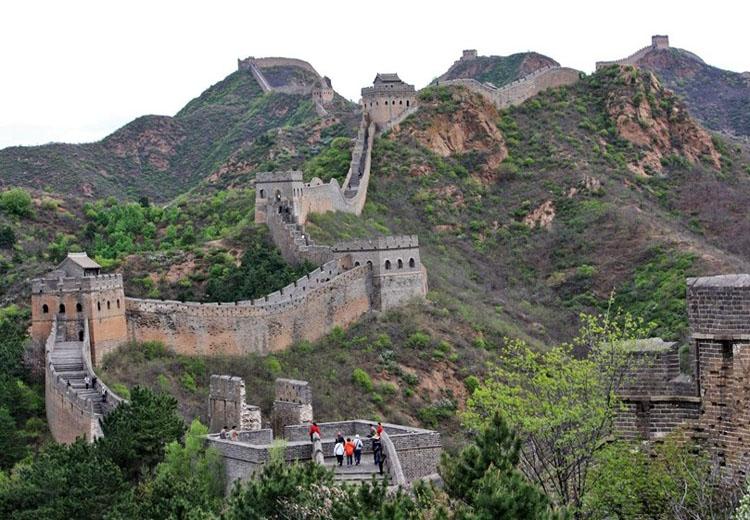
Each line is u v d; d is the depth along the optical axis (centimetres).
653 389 3819
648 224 16575
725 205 18150
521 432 4444
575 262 16075
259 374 10219
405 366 11131
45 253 14562
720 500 3578
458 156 18588
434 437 5428
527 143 19350
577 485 4206
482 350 11825
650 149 19625
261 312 10675
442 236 16538
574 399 4247
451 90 19462
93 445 6322
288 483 4044
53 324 9306
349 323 11644
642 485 3816
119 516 5016
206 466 5316
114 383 8531
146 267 12419
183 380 9594
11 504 5562
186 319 10144
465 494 3628
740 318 3566
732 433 3600
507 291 15388
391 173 17450
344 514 3691
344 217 14812
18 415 8406
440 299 12769
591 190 17925
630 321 4619
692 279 3688
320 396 10125
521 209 17600
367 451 5334
